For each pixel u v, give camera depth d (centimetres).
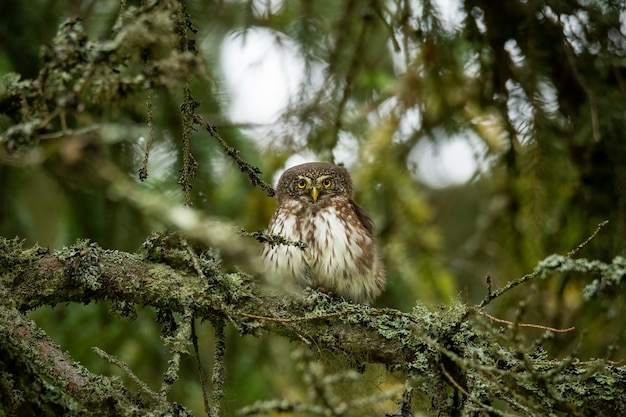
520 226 1107
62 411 694
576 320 1084
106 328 1073
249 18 1063
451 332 803
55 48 580
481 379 709
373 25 1053
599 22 988
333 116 1107
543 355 799
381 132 1166
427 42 1026
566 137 1048
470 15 1005
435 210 1291
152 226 1019
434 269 1193
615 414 784
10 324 771
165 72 575
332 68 1090
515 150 1049
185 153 759
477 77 1050
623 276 627
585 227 1064
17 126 579
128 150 989
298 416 1023
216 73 1041
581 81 985
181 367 1088
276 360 1113
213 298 792
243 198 1111
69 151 648
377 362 846
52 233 1183
